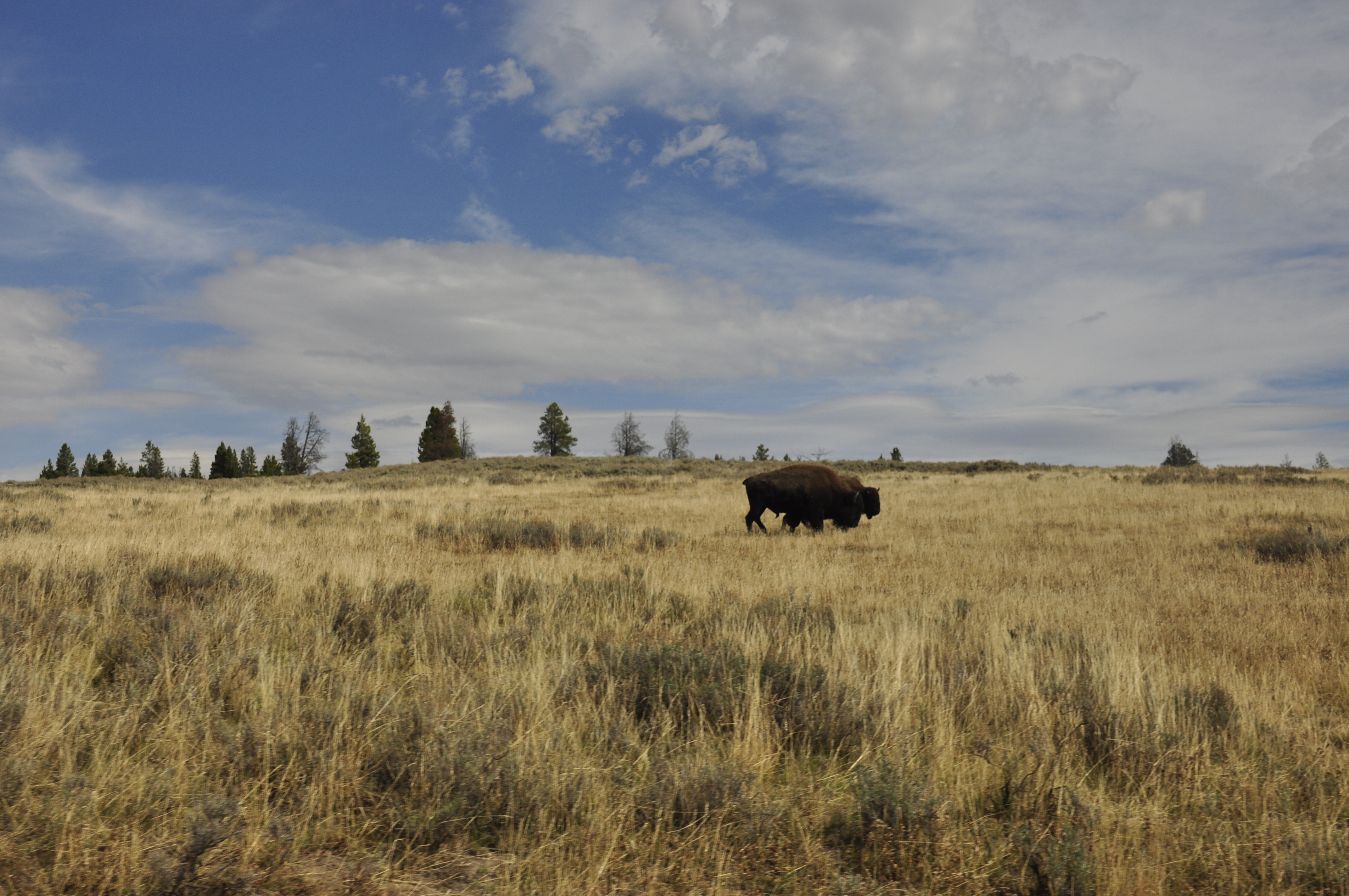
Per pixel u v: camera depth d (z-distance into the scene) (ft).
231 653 17.17
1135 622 24.44
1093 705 15.20
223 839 9.31
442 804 10.68
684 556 41.14
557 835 10.41
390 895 9.01
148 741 12.59
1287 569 34.50
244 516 60.80
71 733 12.41
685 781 11.25
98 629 19.35
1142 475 94.07
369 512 64.34
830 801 11.68
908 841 10.34
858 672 16.85
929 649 19.85
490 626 21.58
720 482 118.73
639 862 9.64
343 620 22.02
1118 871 9.57
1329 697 17.95
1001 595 29.43
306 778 11.53
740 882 9.59
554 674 16.25
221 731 12.82
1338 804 12.09
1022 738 14.10
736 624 22.38
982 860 10.18
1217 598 28.43
